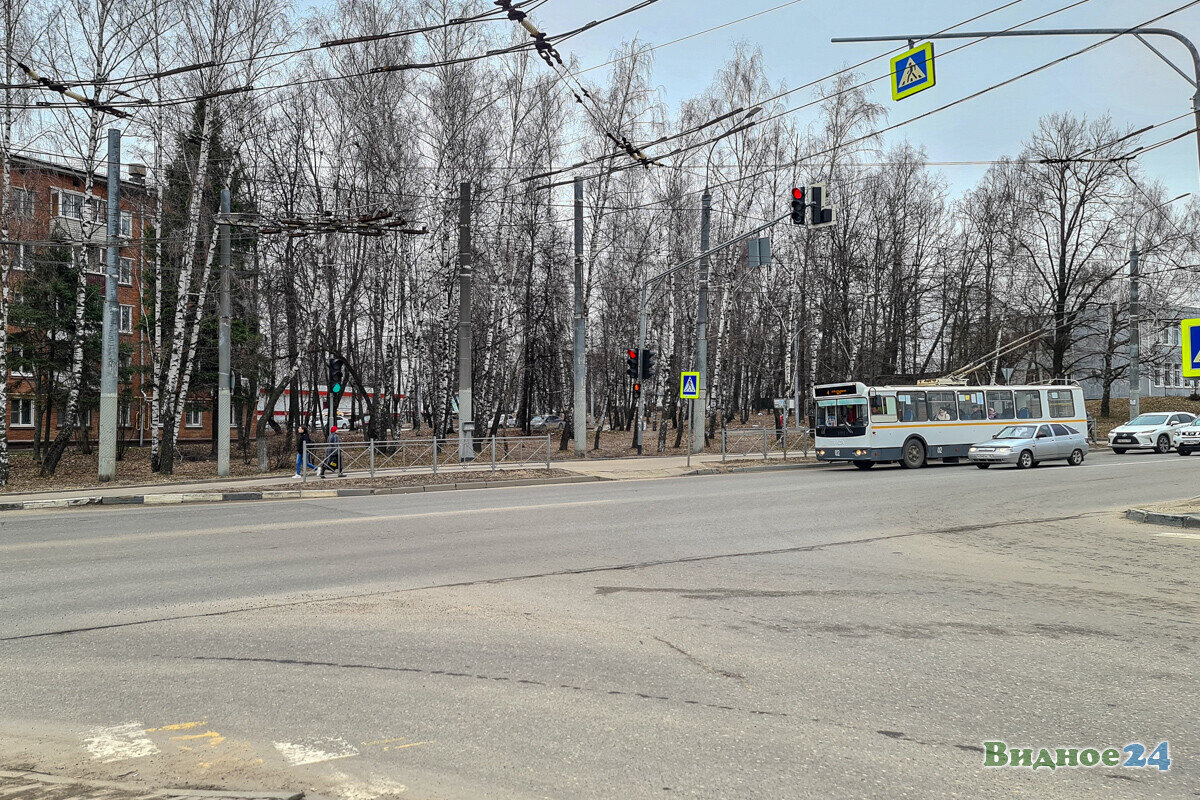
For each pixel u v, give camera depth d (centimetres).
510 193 2994
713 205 3344
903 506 1511
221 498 1884
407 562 939
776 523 1284
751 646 584
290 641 606
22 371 2942
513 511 1455
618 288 4050
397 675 523
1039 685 496
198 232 2570
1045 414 2928
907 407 2645
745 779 368
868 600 734
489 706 466
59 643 609
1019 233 4188
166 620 675
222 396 2314
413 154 2809
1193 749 401
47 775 373
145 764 393
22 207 2553
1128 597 749
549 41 1249
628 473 2389
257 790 361
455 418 5762
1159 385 5944
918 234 4391
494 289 3125
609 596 752
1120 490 1780
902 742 410
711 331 3834
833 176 3475
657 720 442
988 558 970
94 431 3881
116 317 2172
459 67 2691
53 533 1234
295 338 2850
